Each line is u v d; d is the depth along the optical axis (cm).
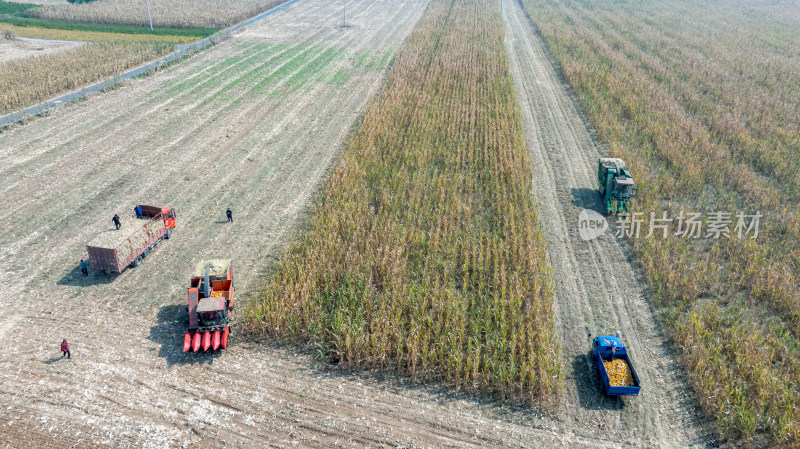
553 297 2645
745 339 2333
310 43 7950
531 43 8338
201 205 3472
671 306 2611
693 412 2062
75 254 2916
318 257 2803
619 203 3419
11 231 3078
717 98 5616
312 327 2364
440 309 2427
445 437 1938
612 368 2162
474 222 3278
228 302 2419
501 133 4456
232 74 6269
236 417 1988
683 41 8431
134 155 4109
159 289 2680
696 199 3625
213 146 4350
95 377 2139
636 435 1962
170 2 10694
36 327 2391
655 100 5353
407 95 5425
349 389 2138
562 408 2069
